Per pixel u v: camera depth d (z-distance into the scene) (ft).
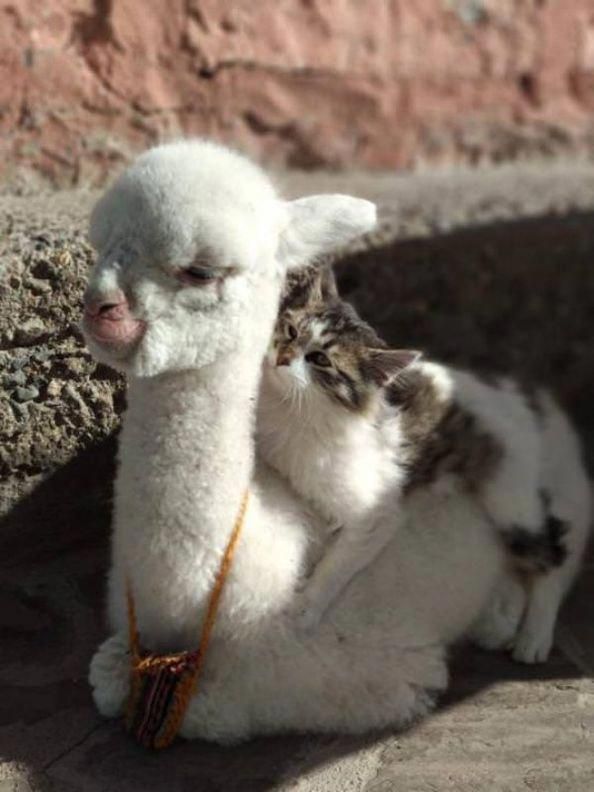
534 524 3.21
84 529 3.57
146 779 2.80
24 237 3.41
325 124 4.79
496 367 4.51
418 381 3.23
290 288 3.22
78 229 3.50
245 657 2.84
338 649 2.91
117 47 4.24
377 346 3.18
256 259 2.58
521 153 5.23
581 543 3.40
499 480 3.20
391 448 3.09
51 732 2.95
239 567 2.76
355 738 2.96
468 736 2.98
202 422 2.65
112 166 4.29
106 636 3.29
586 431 4.61
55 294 3.32
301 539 2.92
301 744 2.93
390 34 4.83
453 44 4.98
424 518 3.17
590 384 4.74
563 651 3.35
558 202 4.67
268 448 3.03
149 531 2.69
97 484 3.52
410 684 3.03
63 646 3.25
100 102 4.25
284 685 2.88
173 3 4.32
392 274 4.14
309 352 3.05
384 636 3.00
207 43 4.43
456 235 4.27
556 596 3.32
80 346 3.37
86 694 3.08
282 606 2.84
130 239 2.49
